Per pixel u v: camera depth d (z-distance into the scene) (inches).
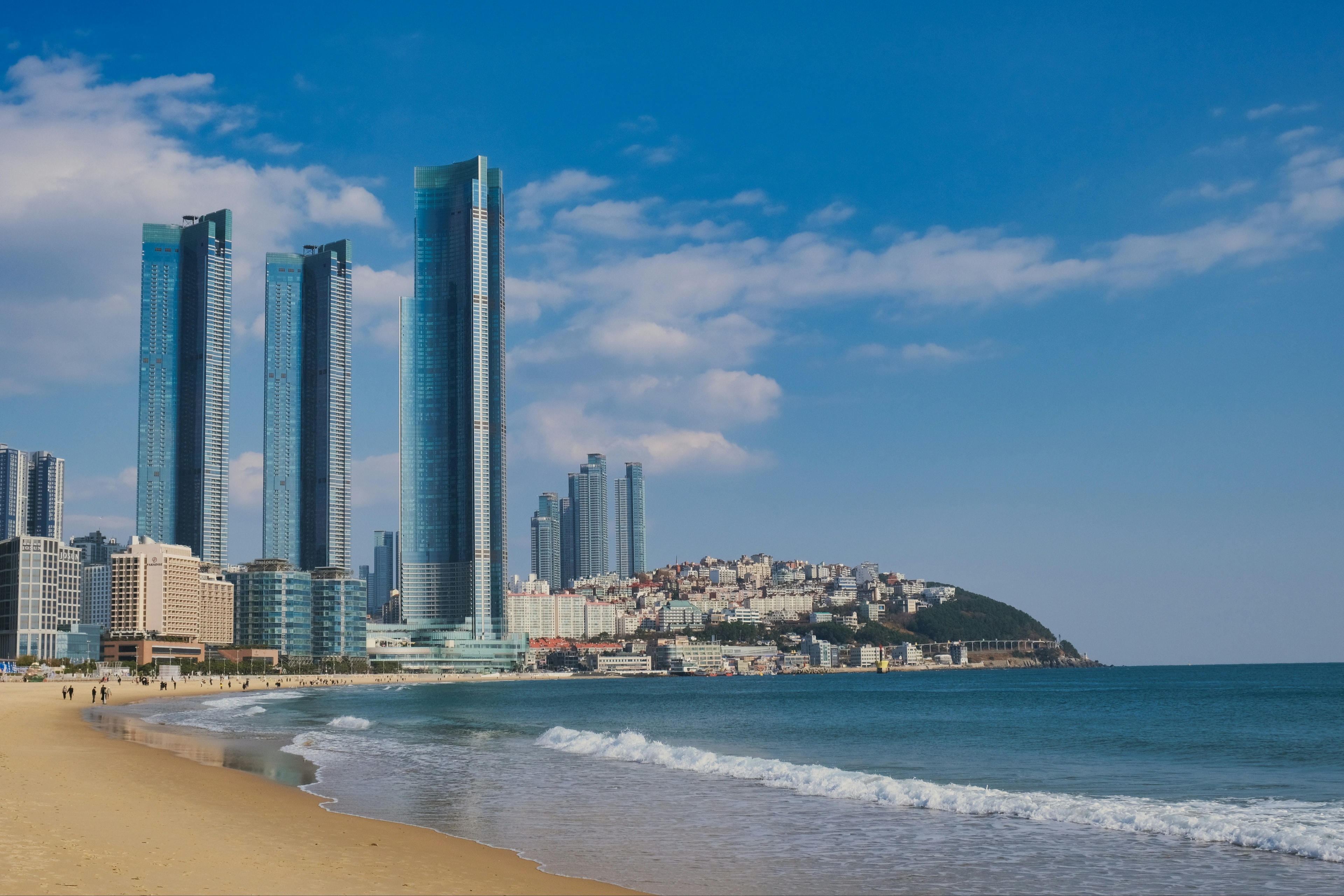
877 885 1230.3
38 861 1128.2
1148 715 6131.9
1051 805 1770.4
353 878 1138.7
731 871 1300.4
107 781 1963.6
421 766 2544.3
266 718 5388.8
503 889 1127.6
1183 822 1594.5
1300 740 3816.4
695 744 3742.6
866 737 4143.7
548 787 2117.4
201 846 1280.8
